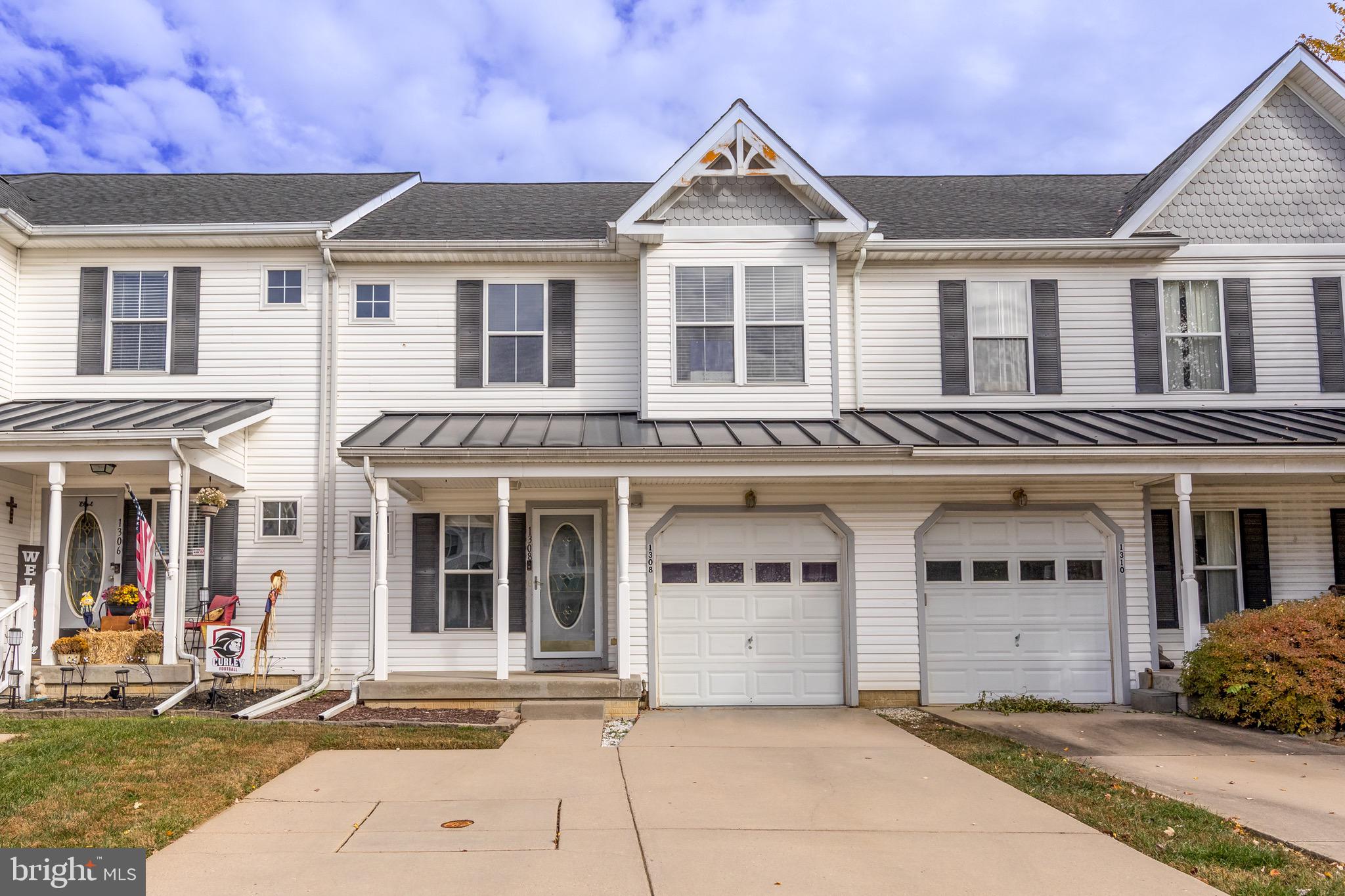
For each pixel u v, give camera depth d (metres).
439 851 6.46
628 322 14.77
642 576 13.39
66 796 7.28
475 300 14.65
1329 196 15.28
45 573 12.15
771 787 8.32
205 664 12.34
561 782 8.42
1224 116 15.41
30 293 14.48
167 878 5.88
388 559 13.95
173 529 12.29
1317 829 7.03
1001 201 17.20
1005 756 9.55
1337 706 11.03
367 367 14.47
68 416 13.03
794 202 14.31
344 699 12.70
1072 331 15.02
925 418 14.19
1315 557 14.42
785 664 13.55
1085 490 13.91
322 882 5.85
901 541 13.70
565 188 18.27
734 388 13.98
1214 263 15.11
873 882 5.97
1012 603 13.78
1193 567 12.59
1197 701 12.16
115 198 16.02
